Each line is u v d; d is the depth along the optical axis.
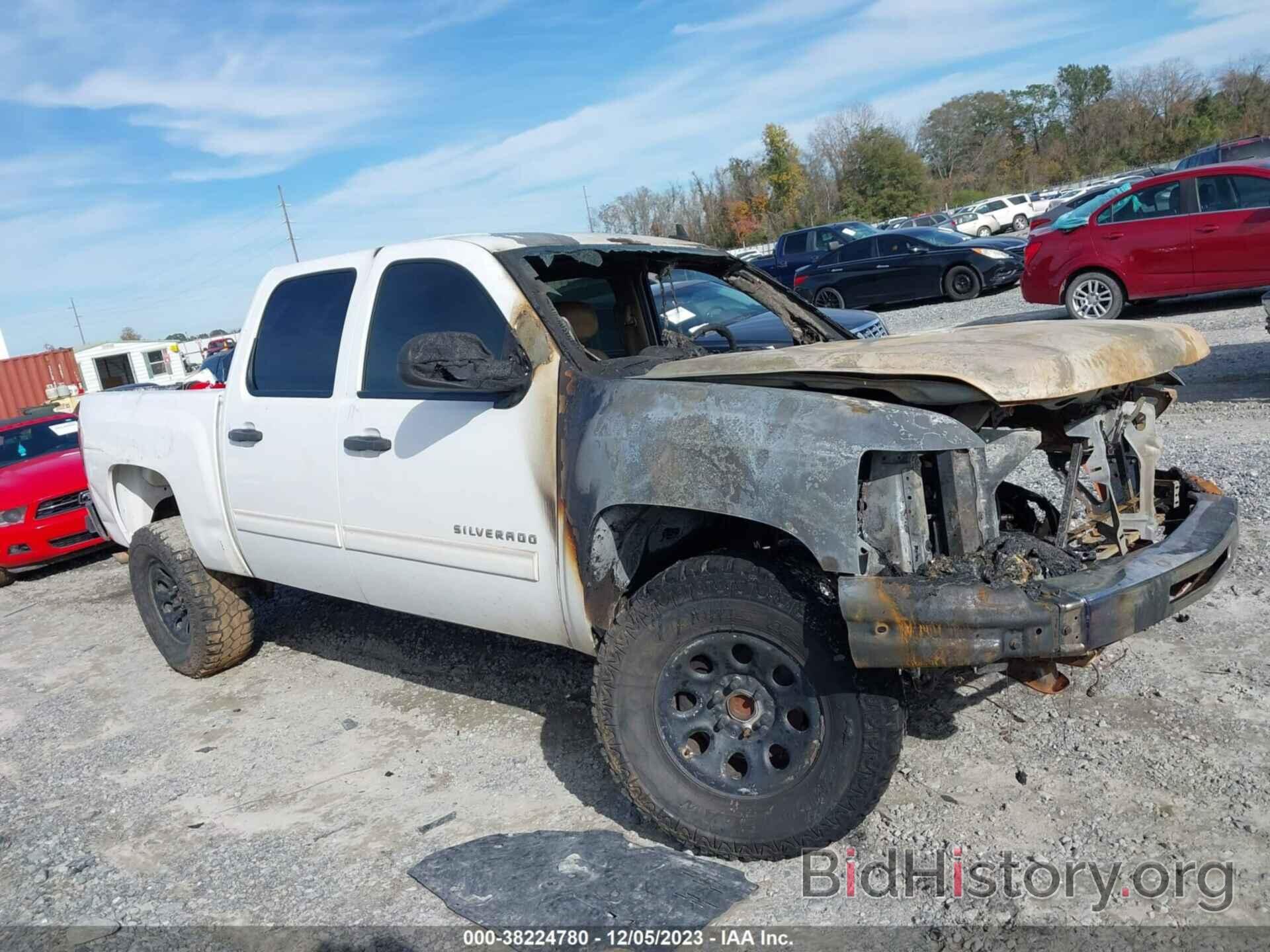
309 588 4.50
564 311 4.32
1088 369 2.86
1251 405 8.05
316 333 4.25
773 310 4.83
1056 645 2.55
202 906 3.23
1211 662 3.95
